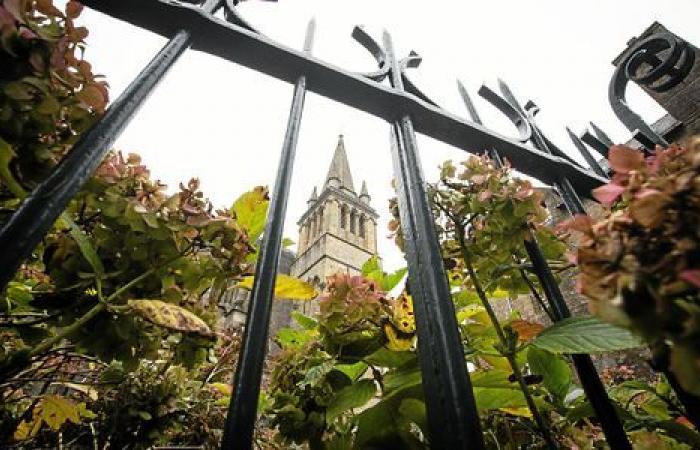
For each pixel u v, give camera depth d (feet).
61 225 4.03
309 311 82.58
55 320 3.75
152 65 3.45
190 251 4.01
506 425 5.71
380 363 5.08
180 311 3.34
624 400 6.09
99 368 7.71
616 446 3.01
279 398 5.00
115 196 3.65
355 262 99.40
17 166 2.98
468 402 2.47
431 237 3.34
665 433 4.24
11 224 2.19
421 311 2.97
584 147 6.28
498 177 4.34
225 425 2.25
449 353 2.66
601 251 1.64
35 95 2.94
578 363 3.40
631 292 1.46
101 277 3.35
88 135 2.71
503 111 6.23
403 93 4.72
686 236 1.42
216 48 4.26
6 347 5.30
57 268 3.68
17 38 2.76
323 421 4.81
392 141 4.53
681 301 1.37
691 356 1.30
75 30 3.18
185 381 9.64
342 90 4.68
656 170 1.73
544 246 5.02
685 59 6.82
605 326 3.29
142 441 8.33
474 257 4.84
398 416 4.37
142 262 3.72
